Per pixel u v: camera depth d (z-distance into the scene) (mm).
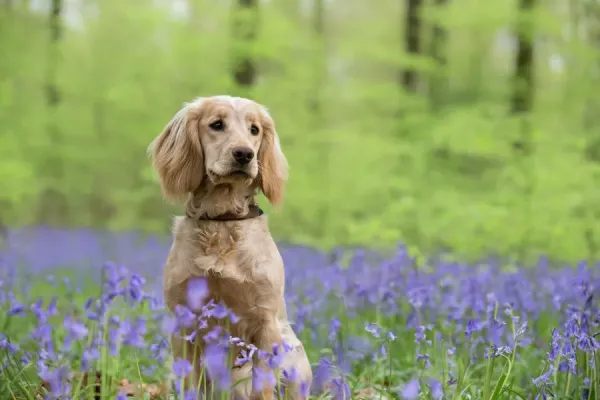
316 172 11266
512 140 9617
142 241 13734
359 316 5254
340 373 3314
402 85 12484
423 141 10398
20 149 13438
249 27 11781
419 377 3387
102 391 3055
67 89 14734
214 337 2811
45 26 14805
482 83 12344
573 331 3047
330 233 10969
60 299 6820
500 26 10109
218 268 3477
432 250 8977
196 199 3750
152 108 14016
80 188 16891
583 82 10500
